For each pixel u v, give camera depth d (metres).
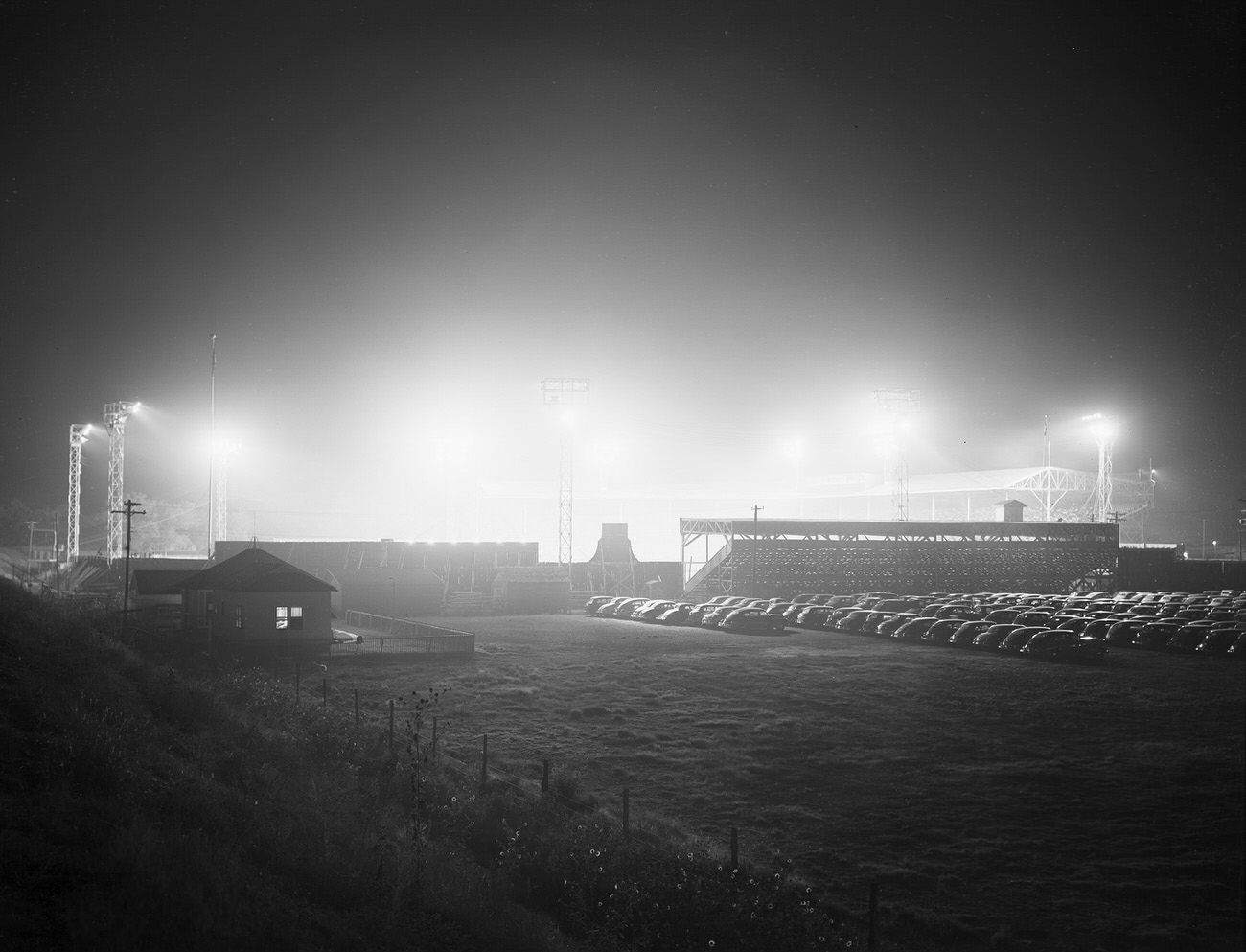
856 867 25.61
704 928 18.33
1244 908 23.23
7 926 10.60
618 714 43.41
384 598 93.12
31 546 124.19
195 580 63.19
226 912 12.36
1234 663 57.50
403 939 13.90
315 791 21.08
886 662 59.12
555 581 97.56
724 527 101.19
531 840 21.62
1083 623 68.00
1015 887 24.45
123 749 17.81
